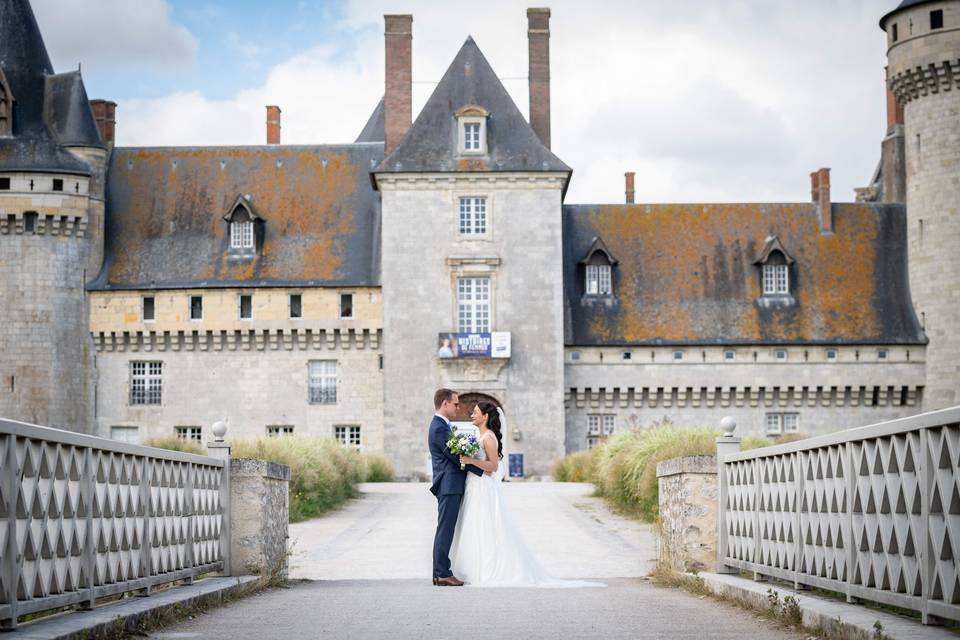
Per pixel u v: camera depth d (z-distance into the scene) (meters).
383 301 55.34
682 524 15.02
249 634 9.95
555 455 54.81
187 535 13.11
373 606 12.13
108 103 60.69
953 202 56.38
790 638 9.55
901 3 57.19
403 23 58.16
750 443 32.28
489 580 15.42
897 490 8.57
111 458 10.47
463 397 55.19
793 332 57.78
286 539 16.67
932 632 7.89
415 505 34.09
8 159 55.62
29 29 58.09
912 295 58.16
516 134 56.28
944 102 56.47
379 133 75.06
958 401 56.28
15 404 55.28
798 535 11.20
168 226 58.59
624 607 11.99
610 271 58.72
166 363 56.88
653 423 53.69
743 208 61.06
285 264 57.44
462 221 55.81
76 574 9.64
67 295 56.22
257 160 60.59
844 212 60.88
